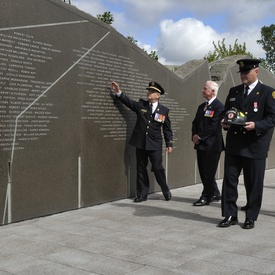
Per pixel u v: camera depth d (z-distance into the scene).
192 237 5.04
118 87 7.00
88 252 4.42
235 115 5.27
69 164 6.32
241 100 5.53
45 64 5.86
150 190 8.11
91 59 6.62
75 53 6.33
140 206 6.84
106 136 6.97
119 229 5.36
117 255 4.33
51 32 5.93
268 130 5.46
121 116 7.27
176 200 7.43
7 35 5.32
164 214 6.27
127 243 4.75
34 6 5.66
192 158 9.29
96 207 6.70
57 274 3.81
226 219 5.60
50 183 6.03
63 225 5.52
